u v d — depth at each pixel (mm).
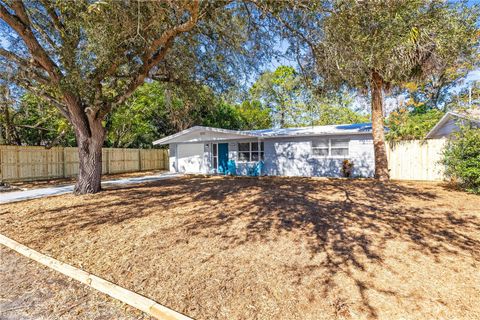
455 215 5359
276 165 14344
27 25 6449
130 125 19906
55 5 5809
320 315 2406
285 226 4758
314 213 5566
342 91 7441
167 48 7512
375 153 10672
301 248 3811
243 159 15477
